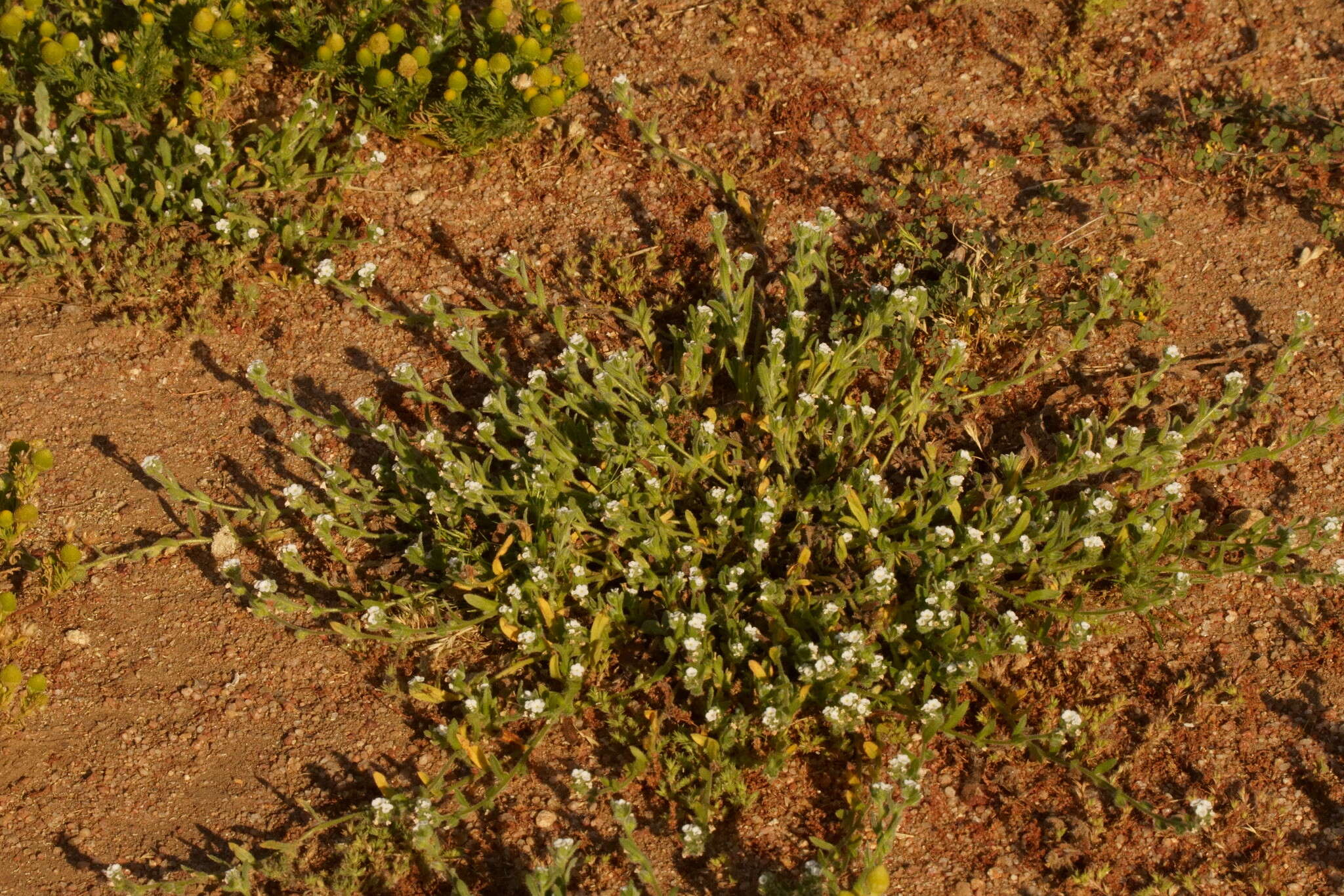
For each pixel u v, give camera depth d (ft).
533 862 3.13
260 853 3.13
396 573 3.31
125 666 3.25
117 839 3.14
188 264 3.51
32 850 3.13
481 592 3.26
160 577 3.31
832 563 3.26
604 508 3.27
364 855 3.11
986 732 3.14
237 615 3.29
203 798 3.17
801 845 3.13
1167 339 3.43
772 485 3.30
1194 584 3.27
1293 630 3.24
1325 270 3.46
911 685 3.15
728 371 3.36
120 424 3.42
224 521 3.31
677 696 3.21
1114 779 3.16
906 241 3.49
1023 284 3.44
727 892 3.11
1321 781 3.15
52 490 3.36
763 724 3.14
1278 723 3.19
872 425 3.33
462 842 3.14
